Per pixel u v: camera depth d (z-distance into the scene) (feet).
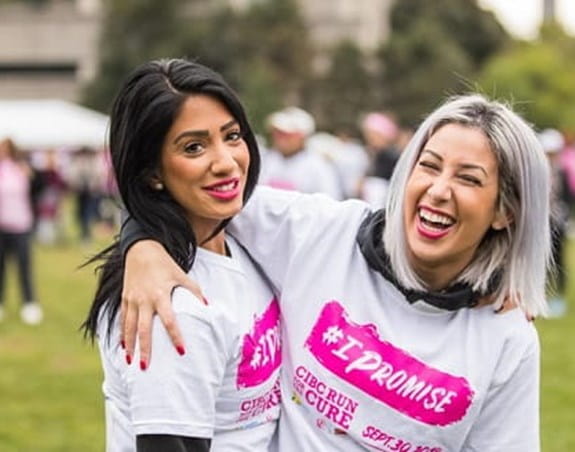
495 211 10.98
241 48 210.79
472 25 261.85
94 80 215.31
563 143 70.59
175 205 10.53
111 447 10.62
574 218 97.55
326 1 247.70
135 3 210.59
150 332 9.86
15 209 46.03
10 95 262.06
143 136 10.25
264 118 181.06
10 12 260.83
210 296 10.57
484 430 11.39
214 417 10.28
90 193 87.97
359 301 11.37
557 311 48.67
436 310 11.18
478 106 11.00
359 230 11.59
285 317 11.53
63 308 50.31
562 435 27.27
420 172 10.96
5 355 38.14
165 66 10.34
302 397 11.38
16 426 27.86
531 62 220.43
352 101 212.64
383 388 11.11
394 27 252.83
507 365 11.19
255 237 11.77
